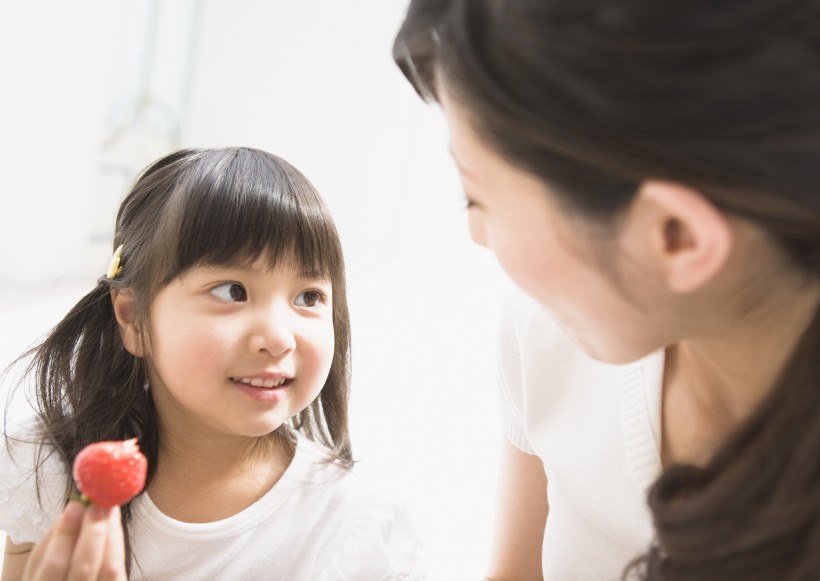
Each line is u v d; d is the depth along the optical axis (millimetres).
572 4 463
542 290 564
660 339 569
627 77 457
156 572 886
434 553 1615
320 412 1024
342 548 916
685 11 444
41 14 3047
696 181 468
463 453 2100
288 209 858
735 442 559
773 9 443
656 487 608
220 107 5191
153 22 4227
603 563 803
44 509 899
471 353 3029
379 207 5609
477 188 560
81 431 893
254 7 5113
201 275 827
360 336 3025
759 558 539
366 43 5234
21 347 2225
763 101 448
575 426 799
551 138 483
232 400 823
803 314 551
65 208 3199
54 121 3102
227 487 905
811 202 463
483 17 499
